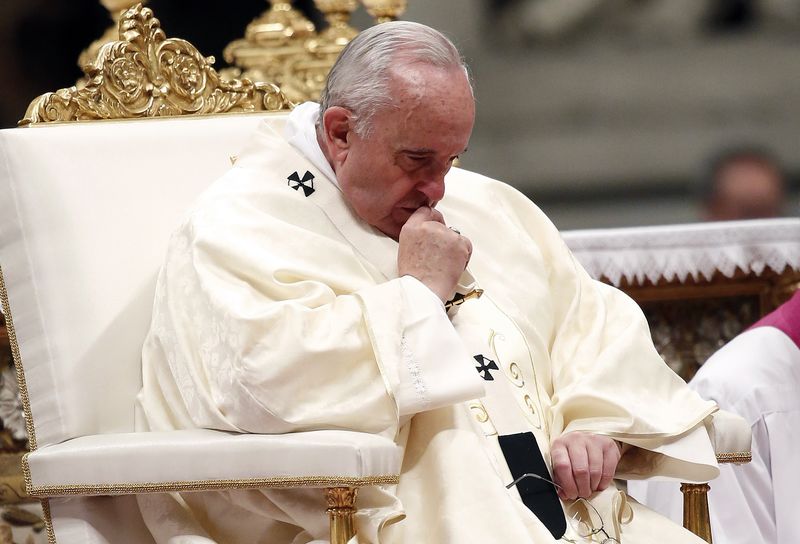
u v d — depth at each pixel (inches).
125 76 502.9
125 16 509.0
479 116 1353.3
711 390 587.8
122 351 443.5
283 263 415.8
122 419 439.8
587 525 419.2
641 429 434.6
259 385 384.2
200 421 405.1
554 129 1352.1
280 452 371.9
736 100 1339.8
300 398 384.8
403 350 390.9
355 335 391.9
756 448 575.2
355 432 377.1
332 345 386.6
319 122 452.1
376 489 385.4
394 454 372.5
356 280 427.2
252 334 389.7
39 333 436.5
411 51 420.5
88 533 410.3
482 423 422.3
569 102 1350.9
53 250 442.3
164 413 429.4
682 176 1349.7
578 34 1342.3
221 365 397.7
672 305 789.2
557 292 488.7
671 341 791.1
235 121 495.2
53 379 433.1
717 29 1339.8
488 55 1343.5
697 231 744.3
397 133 416.5
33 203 443.2
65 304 439.2
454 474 396.2
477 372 405.4
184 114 516.4
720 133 1343.5
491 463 399.9
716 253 743.1
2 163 443.8
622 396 444.1
